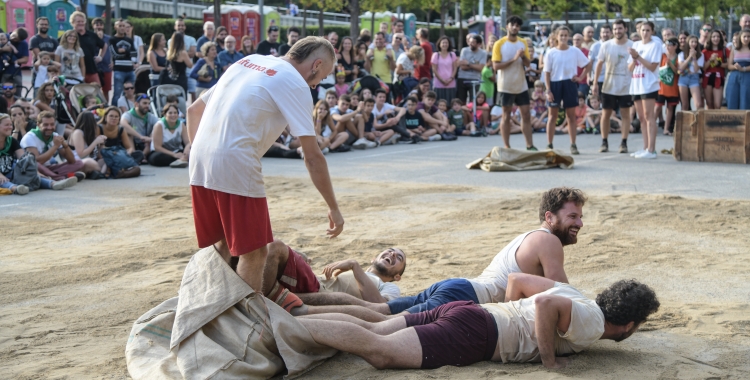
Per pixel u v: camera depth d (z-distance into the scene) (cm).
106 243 742
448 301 457
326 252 691
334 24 4103
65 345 463
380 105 1627
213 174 411
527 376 395
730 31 3503
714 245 692
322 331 412
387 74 1792
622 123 1378
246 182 411
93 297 564
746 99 1498
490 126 1833
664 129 1717
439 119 1717
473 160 1320
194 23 3253
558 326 412
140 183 1107
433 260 659
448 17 4772
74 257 686
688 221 786
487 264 643
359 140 1527
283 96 420
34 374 412
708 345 445
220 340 411
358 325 418
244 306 416
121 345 462
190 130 455
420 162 1304
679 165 1202
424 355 409
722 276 595
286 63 430
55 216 873
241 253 415
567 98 1316
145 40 3164
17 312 529
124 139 1241
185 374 388
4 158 1047
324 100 1451
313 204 923
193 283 428
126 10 3959
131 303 548
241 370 392
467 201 923
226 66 1579
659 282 582
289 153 1377
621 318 412
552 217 473
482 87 1814
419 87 1762
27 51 1587
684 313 504
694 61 1590
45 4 2595
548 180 1070
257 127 416
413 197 958
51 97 1288
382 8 2875
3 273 632
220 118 415
